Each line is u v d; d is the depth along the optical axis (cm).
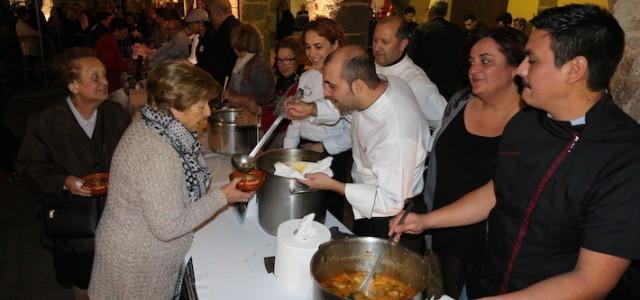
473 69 150
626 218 86
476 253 157
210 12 391
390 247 112
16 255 284
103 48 454
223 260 134
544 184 101
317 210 143
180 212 121
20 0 813
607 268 88
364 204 145
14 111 610
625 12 139
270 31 747
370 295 105
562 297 89
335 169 227
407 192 149
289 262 117
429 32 479
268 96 297
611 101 96
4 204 354
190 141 133
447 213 129
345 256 114
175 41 469
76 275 191
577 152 96
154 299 136
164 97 123
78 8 895
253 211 159
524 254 108
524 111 113
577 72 90
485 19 820
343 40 221
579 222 97
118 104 193
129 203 125
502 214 115
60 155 177
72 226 174
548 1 643
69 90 174
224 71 388
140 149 119
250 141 221
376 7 915
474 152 158
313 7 496
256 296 117
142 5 1191
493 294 119
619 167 89
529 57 96
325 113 190
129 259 128
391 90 148
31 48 762
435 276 160
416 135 147
